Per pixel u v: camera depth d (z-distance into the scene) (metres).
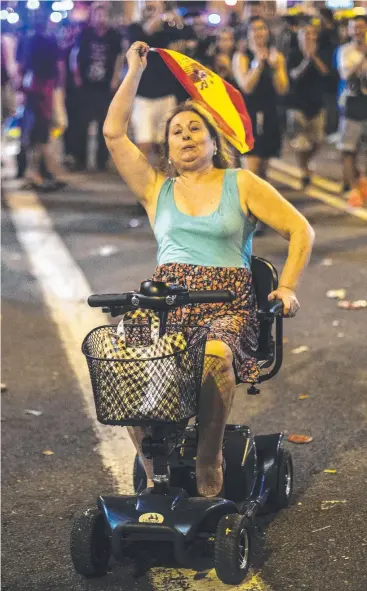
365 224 12.01
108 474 5.54
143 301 4.14
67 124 17.22
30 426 6.26
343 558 4.52
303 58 14.15
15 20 19.34
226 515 4.32
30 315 8.60
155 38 12.84
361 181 13.16
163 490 4.35
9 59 18.88
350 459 5.59
